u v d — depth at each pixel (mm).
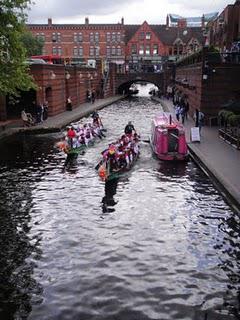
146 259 12891
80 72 60250
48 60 61656
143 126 40000
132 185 20109
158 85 85625
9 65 30641
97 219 15938
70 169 23266
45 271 12234
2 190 19406
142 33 110188
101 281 11680
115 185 20141
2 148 28984
